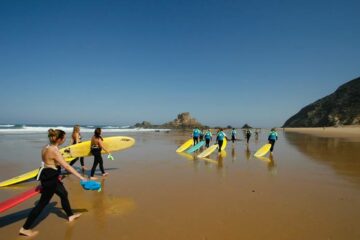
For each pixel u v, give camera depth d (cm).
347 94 10450
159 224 481
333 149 1775
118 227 470
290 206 574
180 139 2764
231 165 1101
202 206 575
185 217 512
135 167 1043
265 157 1355
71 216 498
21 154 1377
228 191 691
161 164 1117
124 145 1077
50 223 488
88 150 936
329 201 608
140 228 465
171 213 533
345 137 3309
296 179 834
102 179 830
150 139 2761
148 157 1324
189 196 648
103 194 665
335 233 442
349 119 9069
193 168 1026
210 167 1049
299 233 442
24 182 811
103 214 530
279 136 3753
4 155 1340
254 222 487
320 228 461
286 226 470
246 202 600
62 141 489
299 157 1355
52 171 464
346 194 664
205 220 498
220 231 451
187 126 10981
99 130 854
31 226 475
